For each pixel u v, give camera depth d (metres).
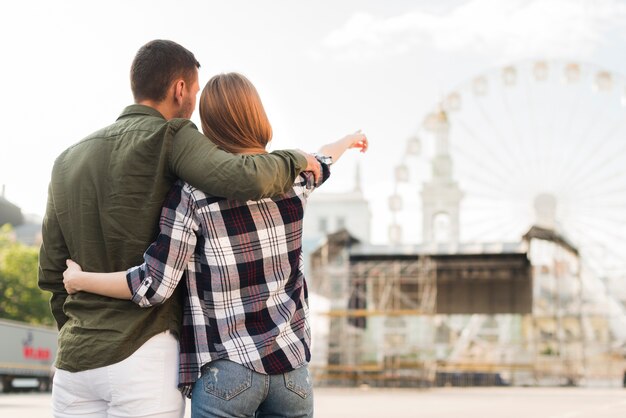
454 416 14.77
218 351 2.25
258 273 2.30
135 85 2.53
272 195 2.29
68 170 2.42
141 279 2.25
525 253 38.75
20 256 53.19
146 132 2.37
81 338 2.28
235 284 2.28
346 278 40.22
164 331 2.31
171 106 2.55
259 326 2.28
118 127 2.42
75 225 2.37
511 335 44.53
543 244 42.62
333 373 40.28
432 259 39.69
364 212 78.12
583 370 44.31
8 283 52.47
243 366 2.23
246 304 2.28
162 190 2.36
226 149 2.41
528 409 18.11
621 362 44.41
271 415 2.33
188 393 2.32
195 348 2.30
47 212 2.46
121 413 2.29
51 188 2.45
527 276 39.91
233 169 2.22
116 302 2.29
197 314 2.29
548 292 43.25
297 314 2.36
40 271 2.46
